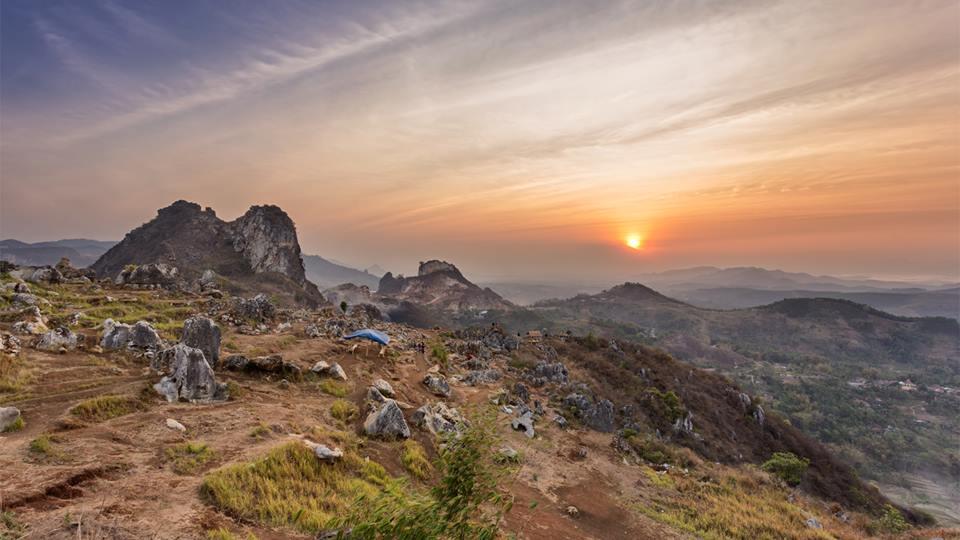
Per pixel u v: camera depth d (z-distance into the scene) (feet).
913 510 177.27
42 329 72.38
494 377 136.36
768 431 216.13
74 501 29.99
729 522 68.59
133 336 71.41
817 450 208.33
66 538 25.36
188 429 48.49
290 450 46.03
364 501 15.80
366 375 93.86
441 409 88.63
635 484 82.38
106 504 30.37
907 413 552.82
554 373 164.76
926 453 430.20
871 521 89.51
